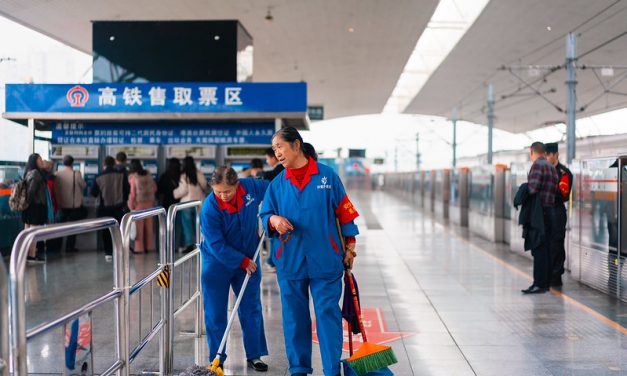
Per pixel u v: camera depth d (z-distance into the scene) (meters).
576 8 18.59
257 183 4.25
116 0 16.36
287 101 10.31
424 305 6.41
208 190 11.00
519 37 23.11
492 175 12.83
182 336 5.08
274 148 3.64
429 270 8.87
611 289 6.82
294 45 24.62
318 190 3.65
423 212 23.00
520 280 7.98
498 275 8.41
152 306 3.91
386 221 18.55
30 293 6.90
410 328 5.41
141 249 10.09
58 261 9.43
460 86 36.84
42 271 8.45
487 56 27.31
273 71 30.72
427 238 13.53
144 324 3.75
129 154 11.10
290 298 3.73
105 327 3.39
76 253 10.41
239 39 11.84
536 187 6.78
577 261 7.84
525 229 7.03
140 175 10.05
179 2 17.00
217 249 3.92
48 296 6.73
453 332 5.28
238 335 5.17
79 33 19.41
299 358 3.73
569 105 15.82
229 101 10.37
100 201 9.94
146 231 10.26
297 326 3.73
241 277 4.20
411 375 4.12
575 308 6.23
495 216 12.56
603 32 20.94
